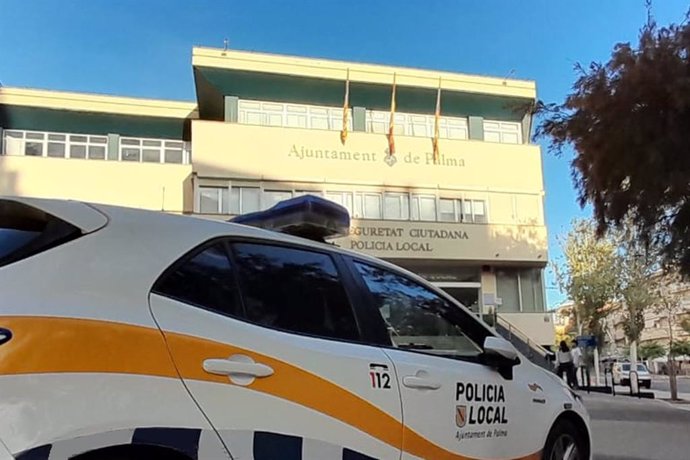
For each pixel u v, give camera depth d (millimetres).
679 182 11484
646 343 63062
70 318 2572
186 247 3111
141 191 26875
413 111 30109
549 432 4742
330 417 3209
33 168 26141
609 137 11938
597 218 13500
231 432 2832
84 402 2484
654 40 11242
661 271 17094
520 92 29906
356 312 3693
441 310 4336
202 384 2809
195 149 26062
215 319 3004
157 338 2756
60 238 2787
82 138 29188
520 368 4711
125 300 2764
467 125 30609
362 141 27797
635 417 13773
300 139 27125
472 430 4004
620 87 11500
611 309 30547
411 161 28156
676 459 8227
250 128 26688
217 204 26016
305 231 4133
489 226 28125
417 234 27328
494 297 26891
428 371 3830
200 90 28078
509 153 29281
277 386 3053
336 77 27984
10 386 2354
